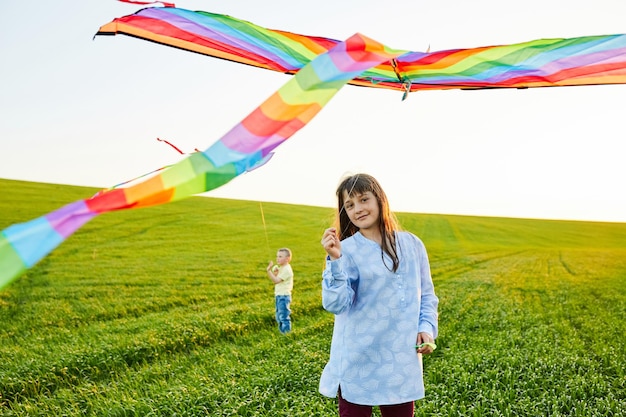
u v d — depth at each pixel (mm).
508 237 62906
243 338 13555
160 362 11391
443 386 8609
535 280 29375
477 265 37875
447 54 4004
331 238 4289
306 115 3010
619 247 61344
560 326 15039
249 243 39812
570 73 3984
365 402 4488
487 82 4348
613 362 10430
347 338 4594
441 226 66500
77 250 32312
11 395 9500
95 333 14164
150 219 44938
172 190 2682
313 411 7594
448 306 18781
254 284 24703
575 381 9031
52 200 44969
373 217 4633
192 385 9156
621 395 8656
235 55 4922
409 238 4816
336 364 4629
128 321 16047
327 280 4348
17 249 2422
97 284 23562
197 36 4656
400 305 4570
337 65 3145
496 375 9188
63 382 10102
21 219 37062
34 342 13383
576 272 34438
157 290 22422
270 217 52969
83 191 50812
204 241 39000
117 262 29734
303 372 9422
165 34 4676
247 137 2902
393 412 4566
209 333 13719
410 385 4523
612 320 16516
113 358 11430
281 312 13984
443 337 12875
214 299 20625
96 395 8984
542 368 9898
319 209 61281
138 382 9758
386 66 4320
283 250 14234
